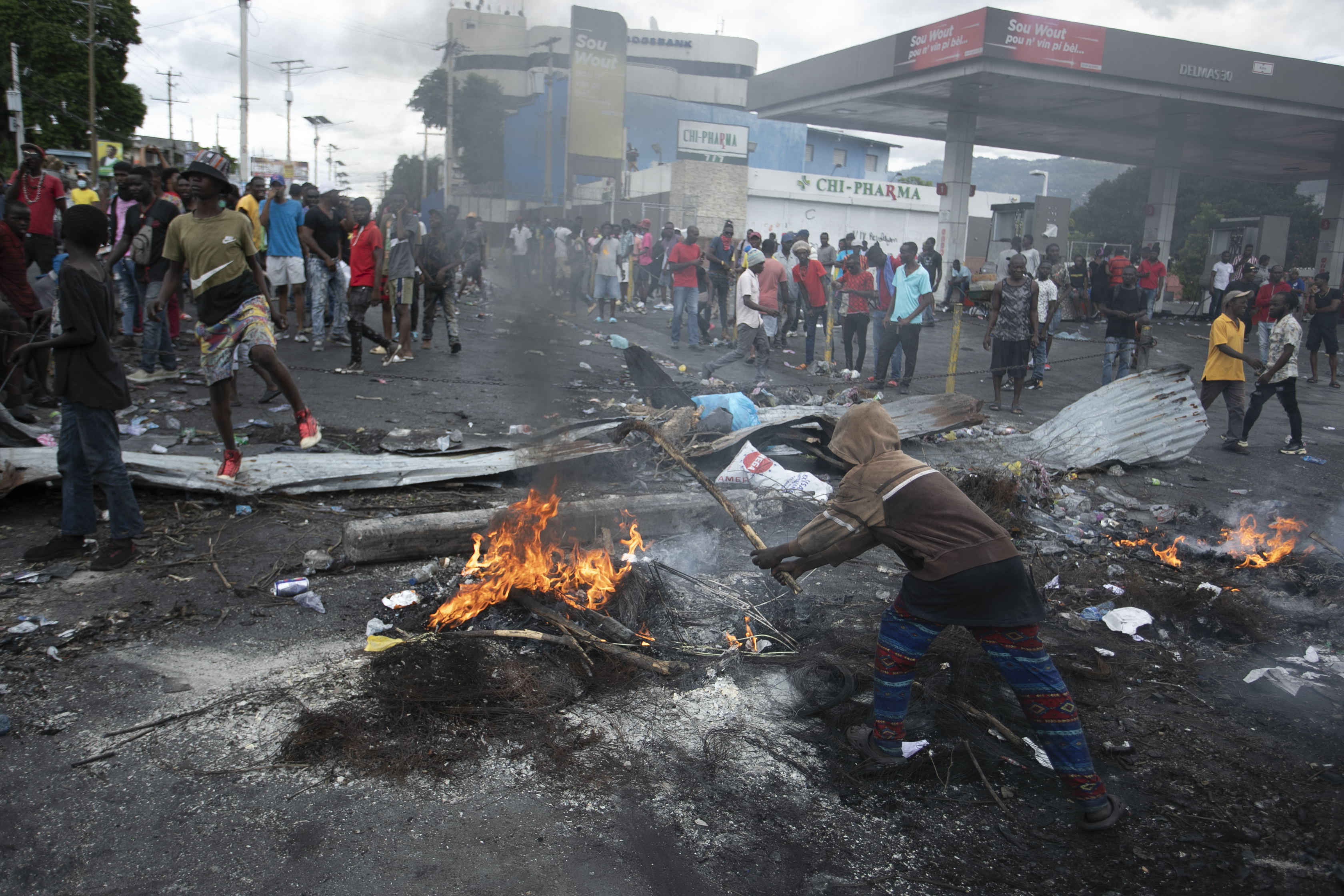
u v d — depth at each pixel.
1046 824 2.97
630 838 2.77
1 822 2.65
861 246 14.61
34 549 4.44
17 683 3.38
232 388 5.04
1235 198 47.84
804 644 4.15
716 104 43.38
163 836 2.64
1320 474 8.35
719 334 15.11
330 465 5.79
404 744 3.13
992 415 10.06
